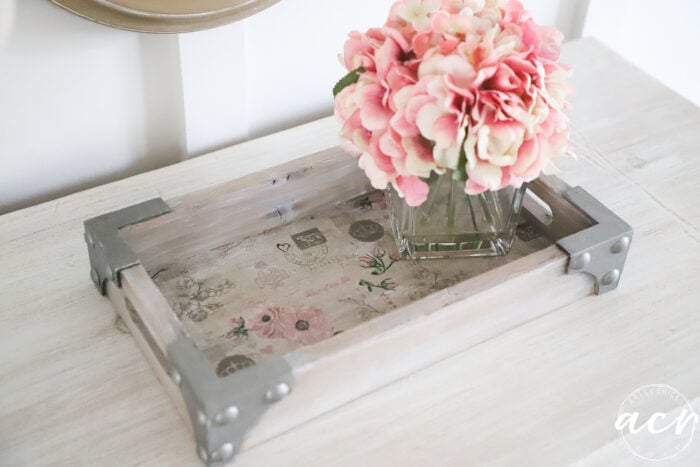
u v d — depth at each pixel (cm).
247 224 103
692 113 132
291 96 130
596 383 93
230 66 117
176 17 104
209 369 80
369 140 88
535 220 106
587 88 136
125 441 85
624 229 97
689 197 117
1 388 90
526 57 85
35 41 104
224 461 83
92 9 100
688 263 107
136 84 114
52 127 112
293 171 103
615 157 123
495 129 81
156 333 84
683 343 97
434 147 83
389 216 106
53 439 85
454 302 89
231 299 97
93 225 94
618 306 101
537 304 98
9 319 97
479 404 90
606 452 88
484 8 89
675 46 171
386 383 91
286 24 121
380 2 129
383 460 85
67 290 101
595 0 148
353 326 94
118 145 119
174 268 100
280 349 91
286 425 86
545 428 89
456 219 97
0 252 104
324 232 106
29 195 117
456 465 85
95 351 94
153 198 102
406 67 85
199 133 122
